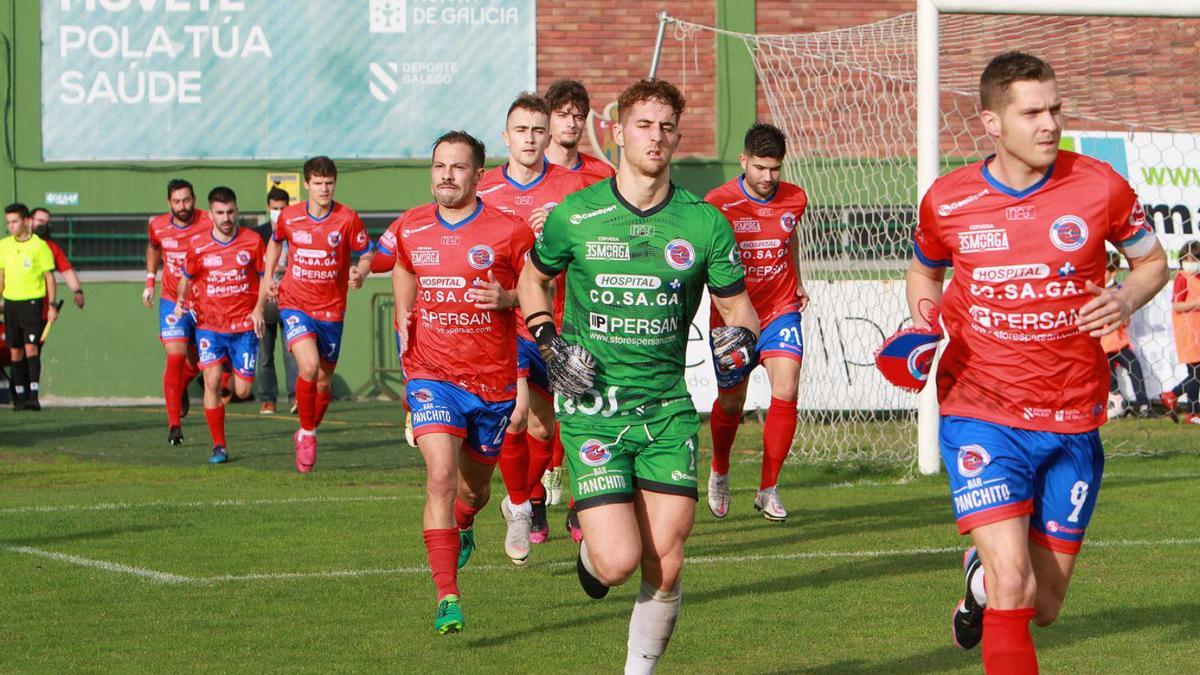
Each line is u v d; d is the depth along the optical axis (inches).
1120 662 725.9
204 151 2534.5
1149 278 628.1
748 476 1558.8
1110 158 2155.5
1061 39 2156.7
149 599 892.6
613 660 742.5
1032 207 619.2
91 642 780.0
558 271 684.7
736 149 2549.2
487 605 879.7
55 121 2516.0
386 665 732.0
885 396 2015.3
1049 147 601.3
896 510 1290.6
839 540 1123.9
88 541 1111.0
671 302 659.4
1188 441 1861.5
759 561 1029.2
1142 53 2194.9
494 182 1106.1
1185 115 2206.0
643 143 647.1
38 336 2333.9
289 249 1534.2
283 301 1545.3
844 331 2026.3
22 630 808.3
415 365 867.4
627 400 655.8
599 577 645.3
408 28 2539.4
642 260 657.0
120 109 2524.6
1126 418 2122.3
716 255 661.9
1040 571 650.8
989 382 631.8
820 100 2459.4
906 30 2137.1
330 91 2536.9
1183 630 797.9
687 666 729.6
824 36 2262.6
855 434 1919.3
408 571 987.9
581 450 655.1
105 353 2527.1
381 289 2549.2
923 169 1456.7
